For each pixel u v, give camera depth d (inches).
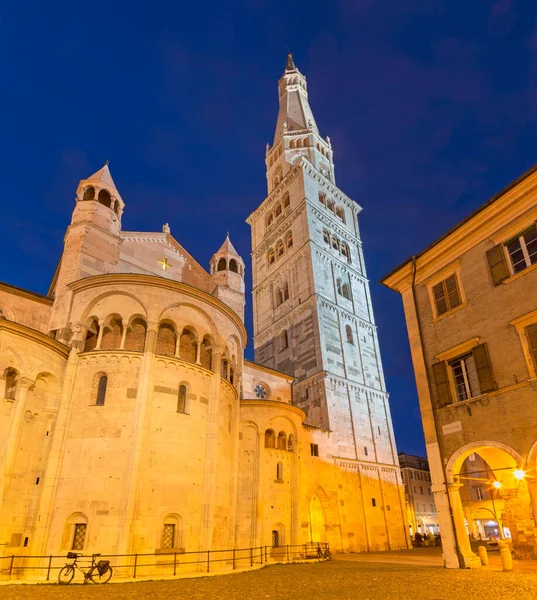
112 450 975.6
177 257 1659.7
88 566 863.7
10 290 1200.2
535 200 874.1
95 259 1339.8
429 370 999.0
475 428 867.4
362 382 2267.5
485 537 2603.3
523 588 615.5
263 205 3100.4
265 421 1491.1
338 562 1252.5
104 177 1494.8
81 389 1041.5
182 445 1051.9
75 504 926.4
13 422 909.2
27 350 970.1
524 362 816.9
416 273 1092.5
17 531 892.0
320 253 2524.6
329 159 3400.6
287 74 3806.6
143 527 932.6
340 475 1881.2
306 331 2294.5
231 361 1338.6
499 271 902.4
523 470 773.9
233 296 1712.6
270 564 1205.7
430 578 756.0
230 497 1196.5
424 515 3415.4
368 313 2628.0
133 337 1173.7
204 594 675.4
